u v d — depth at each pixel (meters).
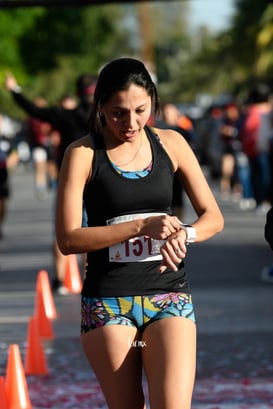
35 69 85.75
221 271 23.72
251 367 14.51
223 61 107.50
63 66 98.88
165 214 8.80
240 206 41.47
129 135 8.59
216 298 20.03
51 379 13.98
